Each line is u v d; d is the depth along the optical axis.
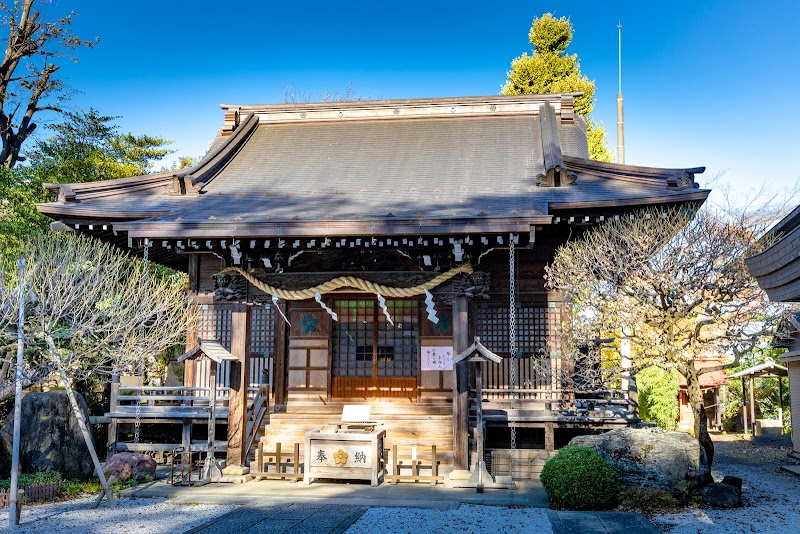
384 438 13.59
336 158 18.94
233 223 13.03
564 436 15.14
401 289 13.59
